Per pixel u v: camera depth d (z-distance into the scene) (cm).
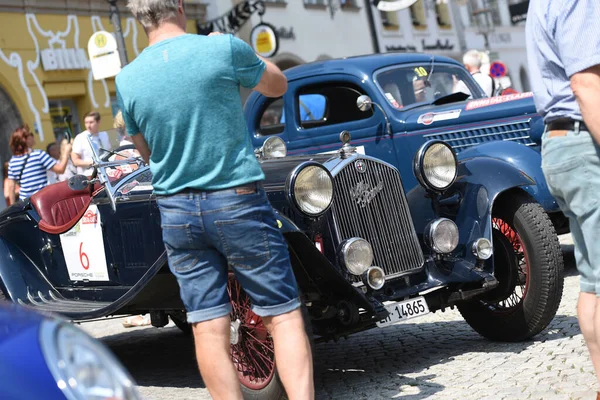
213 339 479
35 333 260
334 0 3231
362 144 1027
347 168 649
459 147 1002
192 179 466
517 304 687
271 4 2877
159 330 998
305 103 1057
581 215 455
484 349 692
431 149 689
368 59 1048
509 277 694
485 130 993
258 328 591
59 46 2178
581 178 451
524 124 973
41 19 2139
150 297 671
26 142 1298
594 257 454
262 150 767
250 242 467
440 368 650
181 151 467
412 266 675
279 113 1086
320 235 634
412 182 1004
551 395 538
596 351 475
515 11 4422
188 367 780
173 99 462
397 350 731
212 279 480
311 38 3077
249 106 1099
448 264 687
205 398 652
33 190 1286
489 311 707
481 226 683
